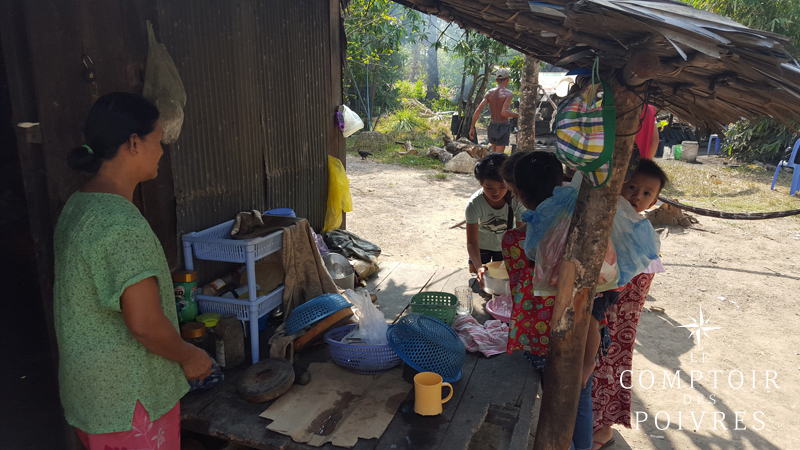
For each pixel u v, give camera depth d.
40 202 2.16
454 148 12.73
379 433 2.19
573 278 1.86
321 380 2.60
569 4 1.39
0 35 2.00
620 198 2.21
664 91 1.67
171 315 1.73
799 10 10.60
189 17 2.88
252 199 3.62
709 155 14.19
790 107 1.53
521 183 2.29
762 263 6.34
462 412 2.39
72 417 1.66
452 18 1.83
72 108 2.21
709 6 11.42
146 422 1.67
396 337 2.57
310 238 3.16
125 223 1.53
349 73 17.09
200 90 3.02
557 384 1.98
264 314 2.86
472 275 4.23
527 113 6.02
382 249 6.55
